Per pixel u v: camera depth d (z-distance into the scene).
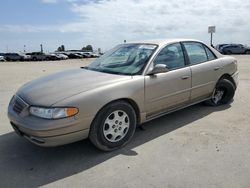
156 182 2.98
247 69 13.74
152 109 4.18
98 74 4.07
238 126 4.57
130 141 4.07
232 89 5.79
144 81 3.96
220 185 2.88
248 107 5.70
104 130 3.62
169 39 4.78
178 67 4.58
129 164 3.39
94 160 3.53
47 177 3.16
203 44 5.30
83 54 52.47
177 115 5.21
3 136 4.38
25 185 3.00
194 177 3.04
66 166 3.40
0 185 3.01
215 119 4.95
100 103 3.45
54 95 3.38
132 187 2.90
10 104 3.91
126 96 3.72
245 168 3.21
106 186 2.94
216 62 5.36
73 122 3.26
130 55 4.49
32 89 3.73
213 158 3.46
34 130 3.18
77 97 3.32
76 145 3.98
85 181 3.05
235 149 3.70
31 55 45.41
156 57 4.26
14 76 12.95
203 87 5.06
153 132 4.40
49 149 3.87
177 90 4.48
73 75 4.12
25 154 3.75
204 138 4.10
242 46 37.84
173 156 3.56
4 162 3.53
